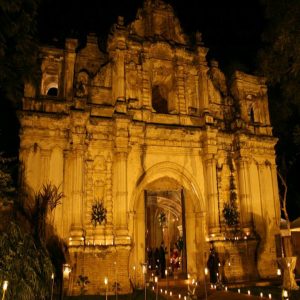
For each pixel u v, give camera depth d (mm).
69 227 25250
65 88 27719
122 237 25797
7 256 13578
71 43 28641
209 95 32469
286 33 20016
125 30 29594
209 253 28656
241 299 20703
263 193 31828
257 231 30766
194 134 30219
